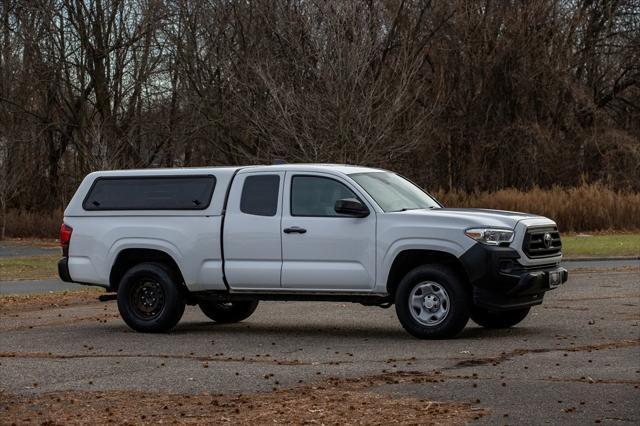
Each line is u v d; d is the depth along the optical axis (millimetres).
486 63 49750
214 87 47812
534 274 12508
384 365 10633
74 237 14680
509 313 13617
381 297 12992
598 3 53188
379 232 12875
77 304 19094
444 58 49781
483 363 10609
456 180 50500
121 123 51188
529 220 12852
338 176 13305
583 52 52906
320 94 35531
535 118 49906
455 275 12531
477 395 8742
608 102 55812
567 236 39000
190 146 51562
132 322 14203
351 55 34969
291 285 13336
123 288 14258
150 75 50219
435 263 12766
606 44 53812
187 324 15344
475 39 49812
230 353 11914
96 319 16188
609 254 28844
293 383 9617
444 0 49312
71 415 8266
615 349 11445
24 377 10359
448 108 49812
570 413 7895
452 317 12469
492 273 12297
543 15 49750
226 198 13820
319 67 35781
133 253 14375
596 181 47500
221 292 13883
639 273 22578
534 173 49125
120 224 14367
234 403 8617
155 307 14141
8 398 9141
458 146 50438
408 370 10242
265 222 13477
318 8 37156
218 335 13758
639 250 29844
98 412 8375
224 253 13703
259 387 9438
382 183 13664
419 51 47094
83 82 51625
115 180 14617
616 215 41969
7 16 51094
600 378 9508
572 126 50469
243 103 41875
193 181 14125
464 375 9836
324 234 13156
